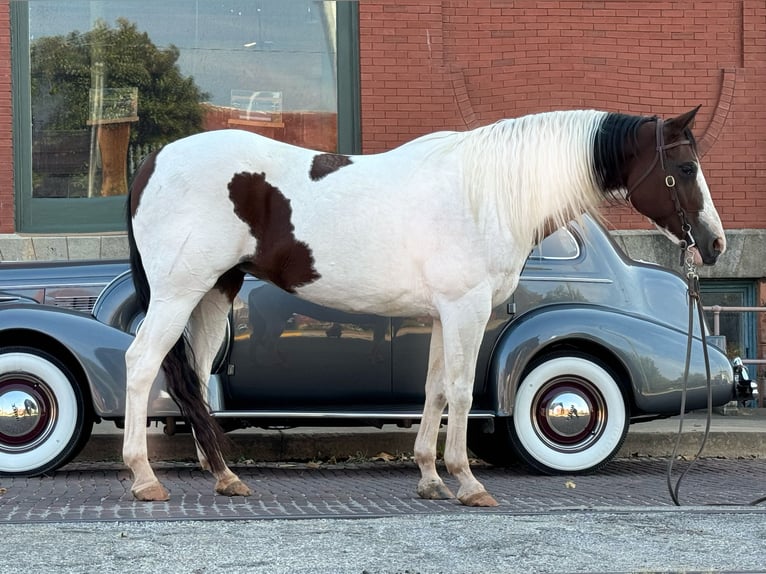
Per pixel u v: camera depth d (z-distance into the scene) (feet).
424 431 21.67
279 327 26.61
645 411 26.76
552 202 20.92
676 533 17.21
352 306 21.16
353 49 41.34
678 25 41.65
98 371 24.79
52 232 40.47
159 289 20.81
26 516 18.86
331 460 29.58
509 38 41.16
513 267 20.88
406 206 20.67
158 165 21.15
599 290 27.78
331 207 20.76
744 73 41.65
